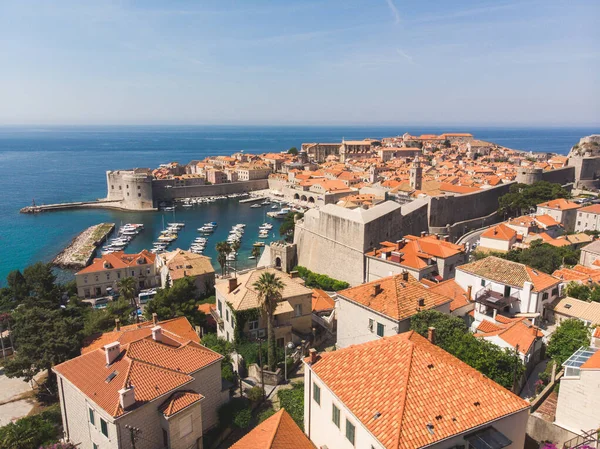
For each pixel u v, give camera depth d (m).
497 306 61.41
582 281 72.75
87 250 161.12
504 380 42.41
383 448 24.67
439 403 27.53
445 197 145.88
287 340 64.19
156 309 74.81
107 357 41.12
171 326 58.28
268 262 133.75
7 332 79.00
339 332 57.31
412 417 26.20
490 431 27.19
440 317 47.78
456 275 71.69
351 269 102.88
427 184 196.38
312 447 32.62
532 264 87.56
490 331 53.94
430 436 25.25
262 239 180.00
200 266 106.00
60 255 157.75
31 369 59.28
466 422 26.62
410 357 30.62
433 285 65.62
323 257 114.25
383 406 27.59
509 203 163.75
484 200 166.75
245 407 46.62
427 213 137.50
